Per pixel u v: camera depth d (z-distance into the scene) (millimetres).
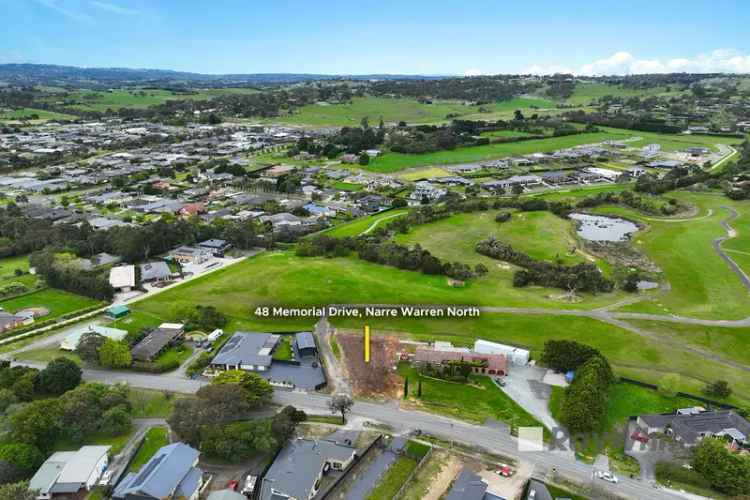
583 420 94688
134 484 78000
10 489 76625
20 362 120375
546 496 81812
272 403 106250
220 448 87562
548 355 118188
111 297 153625
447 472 88062
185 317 139000
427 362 118125
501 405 106000
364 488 84625
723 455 84938
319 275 168625
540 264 181250
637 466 89312
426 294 156125
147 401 106438
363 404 106500
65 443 93875
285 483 81375
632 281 164375
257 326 139750
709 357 123500
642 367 119062
